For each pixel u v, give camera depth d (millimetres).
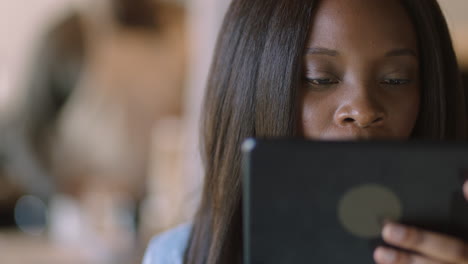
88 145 2502
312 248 593
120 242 2178
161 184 2105
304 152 589
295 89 781
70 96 2539
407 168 588
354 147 588
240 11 863
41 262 2027
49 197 2555
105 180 2479
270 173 590
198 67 2062
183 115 2523
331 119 770
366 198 591
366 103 746
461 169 585
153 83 2516
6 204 2555
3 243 2283
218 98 888
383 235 588
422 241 575
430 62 825
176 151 2076
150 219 2211
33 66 2568
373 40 756
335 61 765
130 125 2498
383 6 770
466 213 587
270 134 805
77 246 2213
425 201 589
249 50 837
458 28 1795
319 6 775
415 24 814
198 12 2223
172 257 956
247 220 594
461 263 573
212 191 895
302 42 774
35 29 2648
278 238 593
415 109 792
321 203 590
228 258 863
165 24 2539
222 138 880
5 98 2602
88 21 2545
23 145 2541
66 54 2531
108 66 2520
